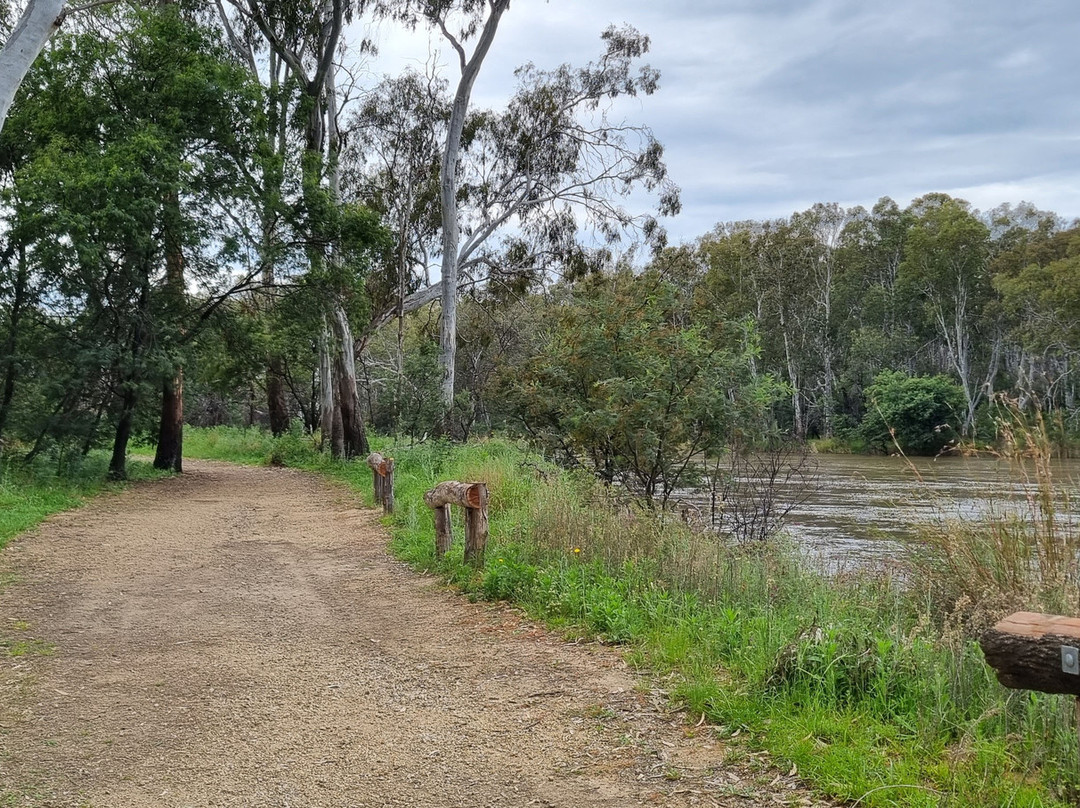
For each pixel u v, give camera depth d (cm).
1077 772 353
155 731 486
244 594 848
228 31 2612
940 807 342
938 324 5678
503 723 486
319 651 644
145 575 945
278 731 484
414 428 2505
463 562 892
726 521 1120
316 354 2972
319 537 1231
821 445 4631
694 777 402
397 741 465
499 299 3378
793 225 5875
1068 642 291
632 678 547
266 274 2222
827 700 460
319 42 2572
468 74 2720
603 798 388
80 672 595
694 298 1307
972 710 430
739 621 596
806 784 385
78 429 1938
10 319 1884
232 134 2102
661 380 1205
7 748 462
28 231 1753
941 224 5575
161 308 2048
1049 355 4684
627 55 3030
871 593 696
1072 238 5103
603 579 736
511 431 1653
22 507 1407
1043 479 522
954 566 583
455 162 2755
